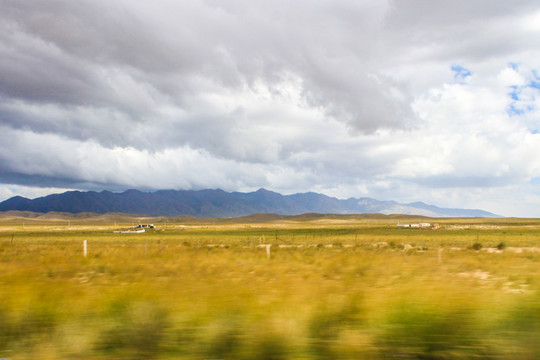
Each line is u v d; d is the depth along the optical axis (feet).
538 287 44.34
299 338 25.21
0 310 32.48
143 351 23.66
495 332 25.73
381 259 86.07
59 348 24.14
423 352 22.85
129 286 47.11
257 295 39.40
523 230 413.59
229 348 23.89
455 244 182.09
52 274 61.82
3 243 201.77
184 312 31.14
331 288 44.16
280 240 242.37
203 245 175.01
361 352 22.84
